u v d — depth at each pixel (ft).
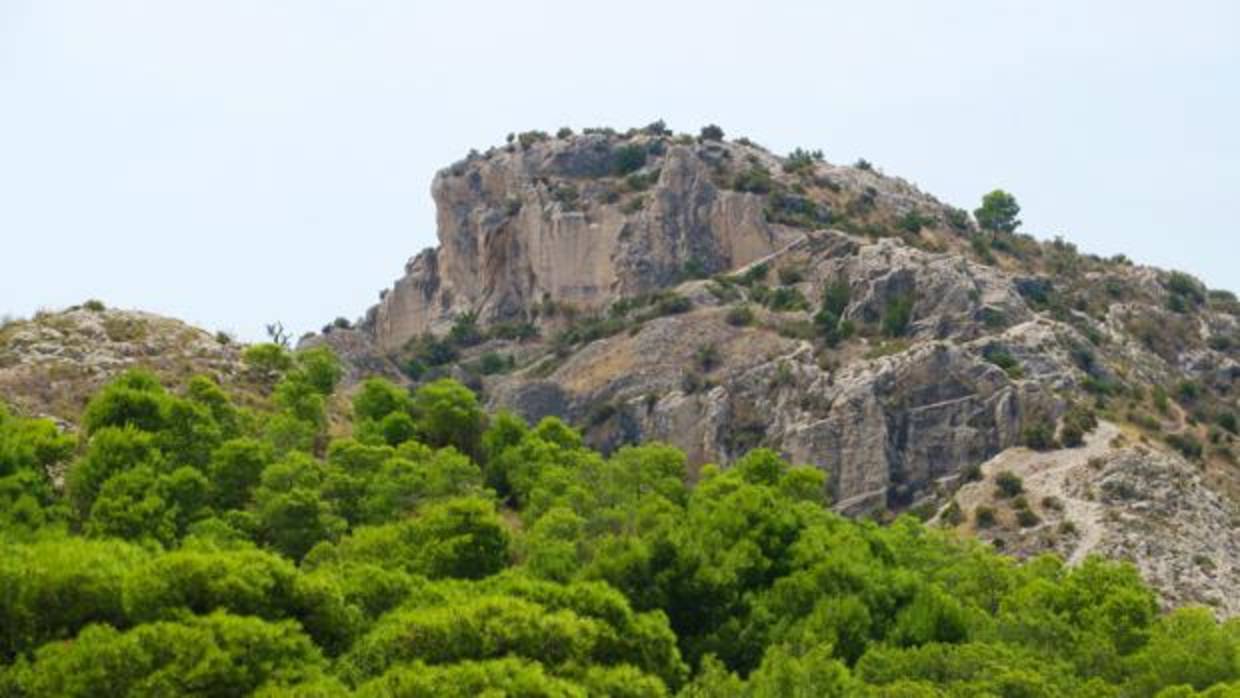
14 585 353.51
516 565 497.05
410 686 328.90
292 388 631.56
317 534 488.02
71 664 327.26
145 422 530.68
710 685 391.45
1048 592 538.88
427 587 415.44
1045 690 414.82
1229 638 501.97
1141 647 497.46
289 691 323.37
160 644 331.57
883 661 429.38
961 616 476.13
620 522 531.50
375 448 564.30
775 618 458.09
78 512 482.28
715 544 493.36
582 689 341.62
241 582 365.20
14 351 635.25
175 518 467.11
